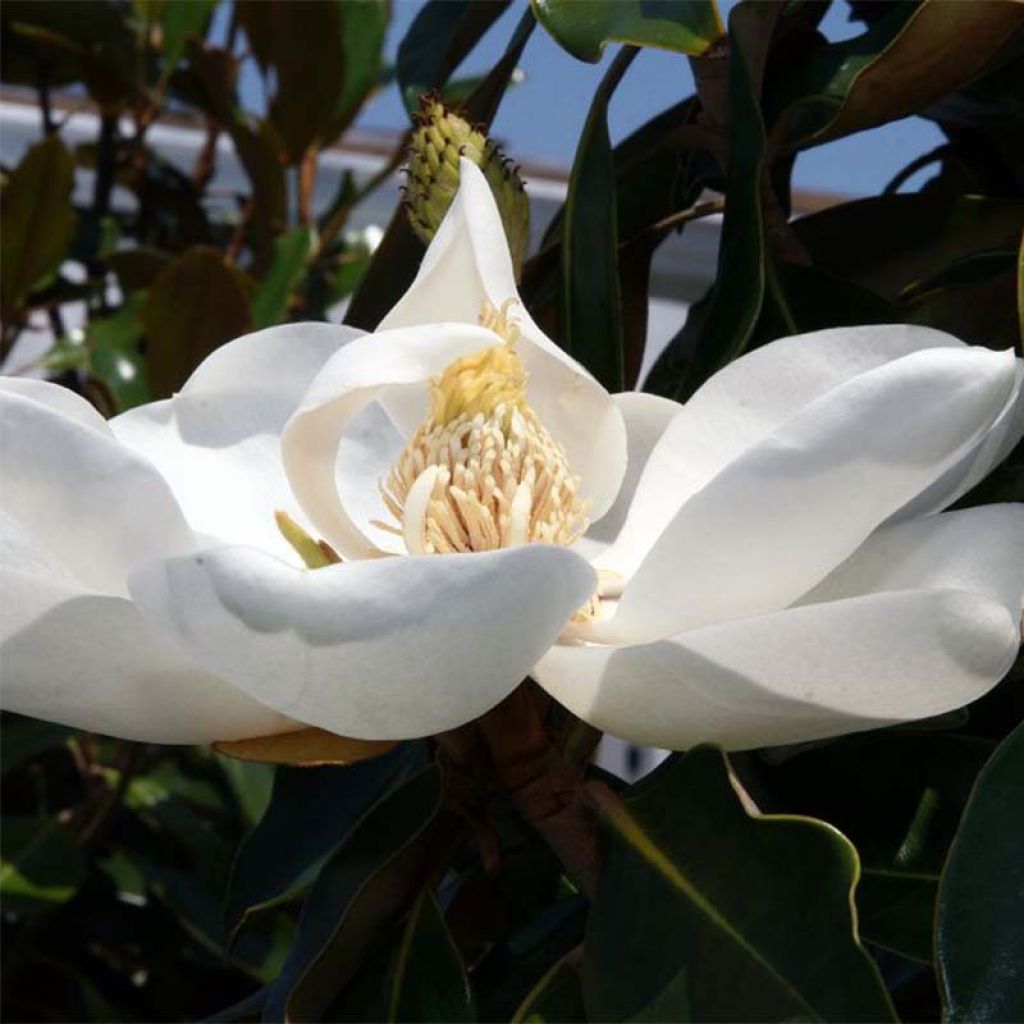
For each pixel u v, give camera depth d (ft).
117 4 4.32
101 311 4.43
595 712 1.55
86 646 1.54
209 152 4.47
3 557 1.65
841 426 1.48
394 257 2.21
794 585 1.56
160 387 3.64
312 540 1.74
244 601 1.40
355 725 1.48
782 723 1.51
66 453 1.51
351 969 1.78
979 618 1.44
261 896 2.09
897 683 1.47
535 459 1.76
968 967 1.48
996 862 1.51
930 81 1.94
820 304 2.06
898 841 1.75
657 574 1.56
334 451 1.75
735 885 1.56
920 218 2.18
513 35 2.22
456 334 1.63
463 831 1.83
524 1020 1.66
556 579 1.42
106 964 3.77
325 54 3.91
